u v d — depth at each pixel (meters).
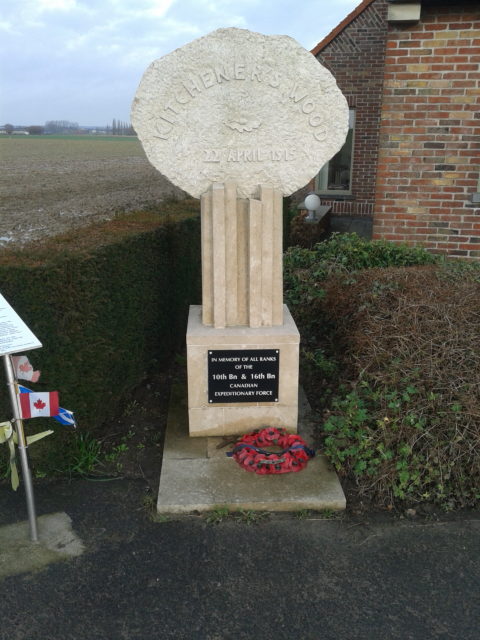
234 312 4.01
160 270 5.09
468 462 3.59
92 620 2.71
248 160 3.81
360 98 13.36
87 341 3.88
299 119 3.73
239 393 4.05
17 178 24.19
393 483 3.58
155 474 3.88
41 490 3.70
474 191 6.77
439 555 3.13
